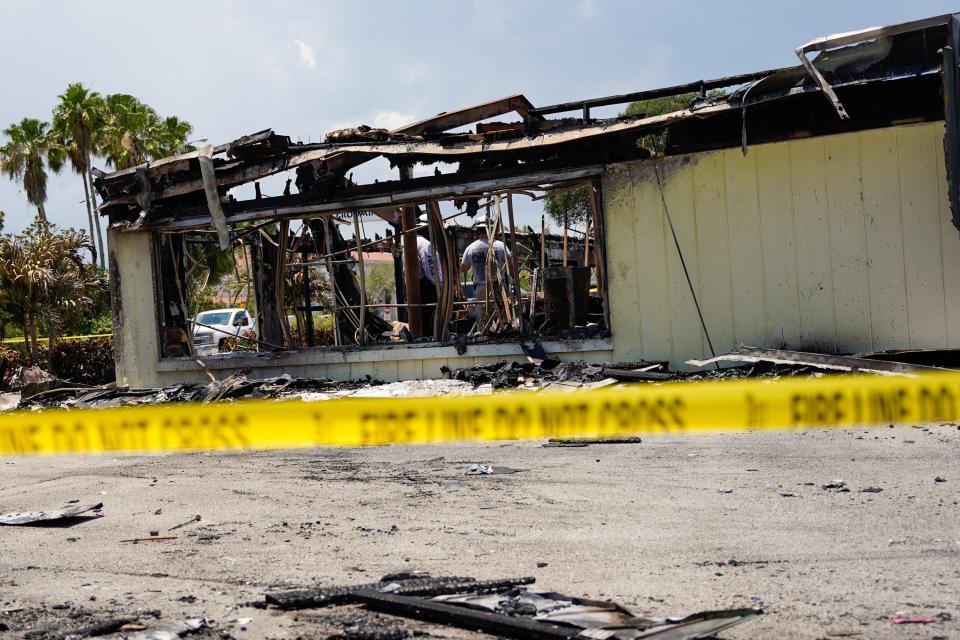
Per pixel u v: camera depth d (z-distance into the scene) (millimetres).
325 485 6965
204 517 6035
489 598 3822
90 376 22594
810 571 4223
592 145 12367
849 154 11141
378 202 13469
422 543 5055
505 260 16531
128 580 4582
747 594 3912
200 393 13148
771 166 11516
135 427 9898
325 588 4188
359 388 12922
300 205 13945
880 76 10445
